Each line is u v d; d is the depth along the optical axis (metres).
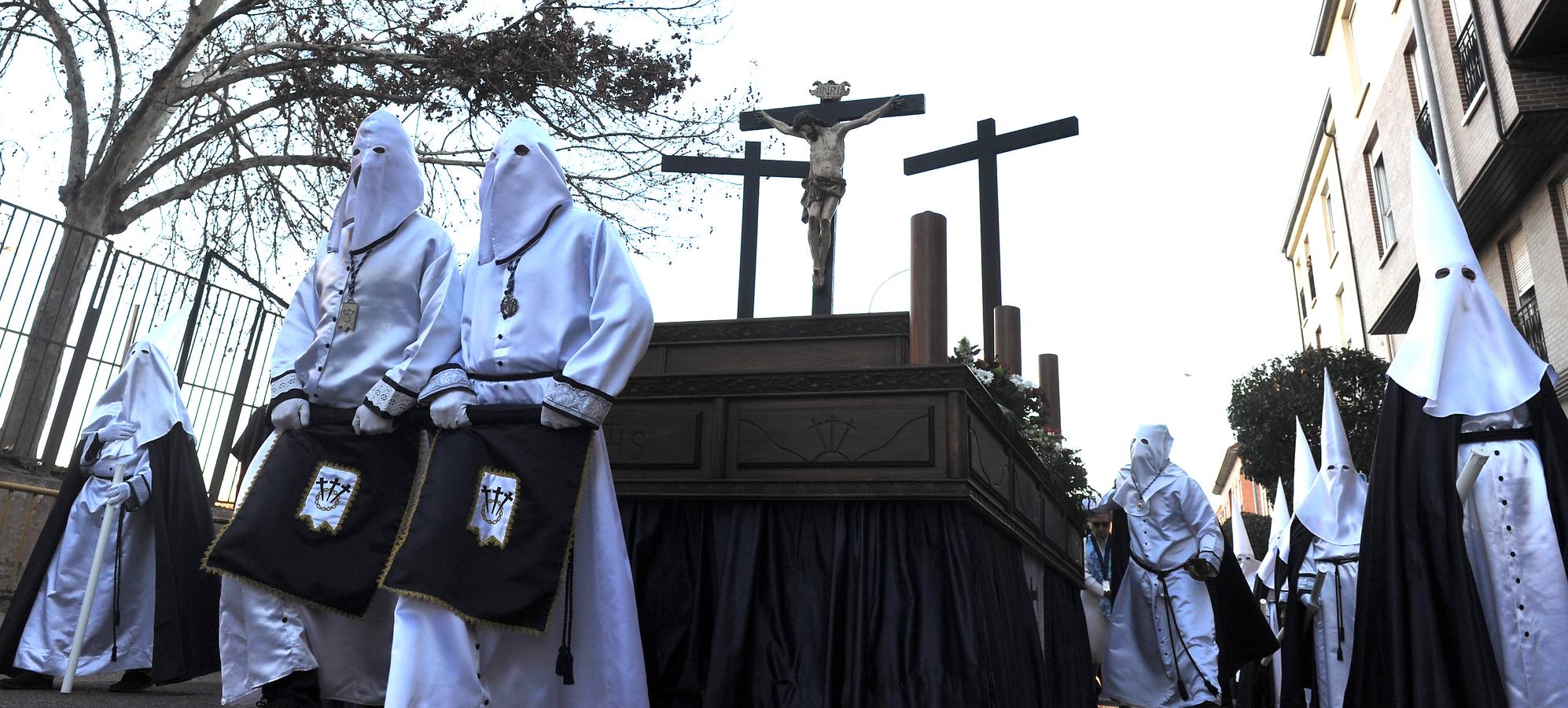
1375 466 3.96
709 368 4.52
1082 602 7.10
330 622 3.17
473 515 2.81
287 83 12.38
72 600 4.64
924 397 3.54
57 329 9.87
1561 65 13.08
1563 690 3.46
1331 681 5.97
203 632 4.54
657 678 3.54
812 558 3.55
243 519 3.05
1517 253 16.42
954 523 3.45
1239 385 20.47
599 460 3.11
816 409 3.63
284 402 3.29
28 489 7.76
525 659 2.89
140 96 12.48
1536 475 3.66
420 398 3.07
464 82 11.09
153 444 4.75
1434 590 3.61
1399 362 3.94
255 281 9.65
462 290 3.40
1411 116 18.25
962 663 3.26
